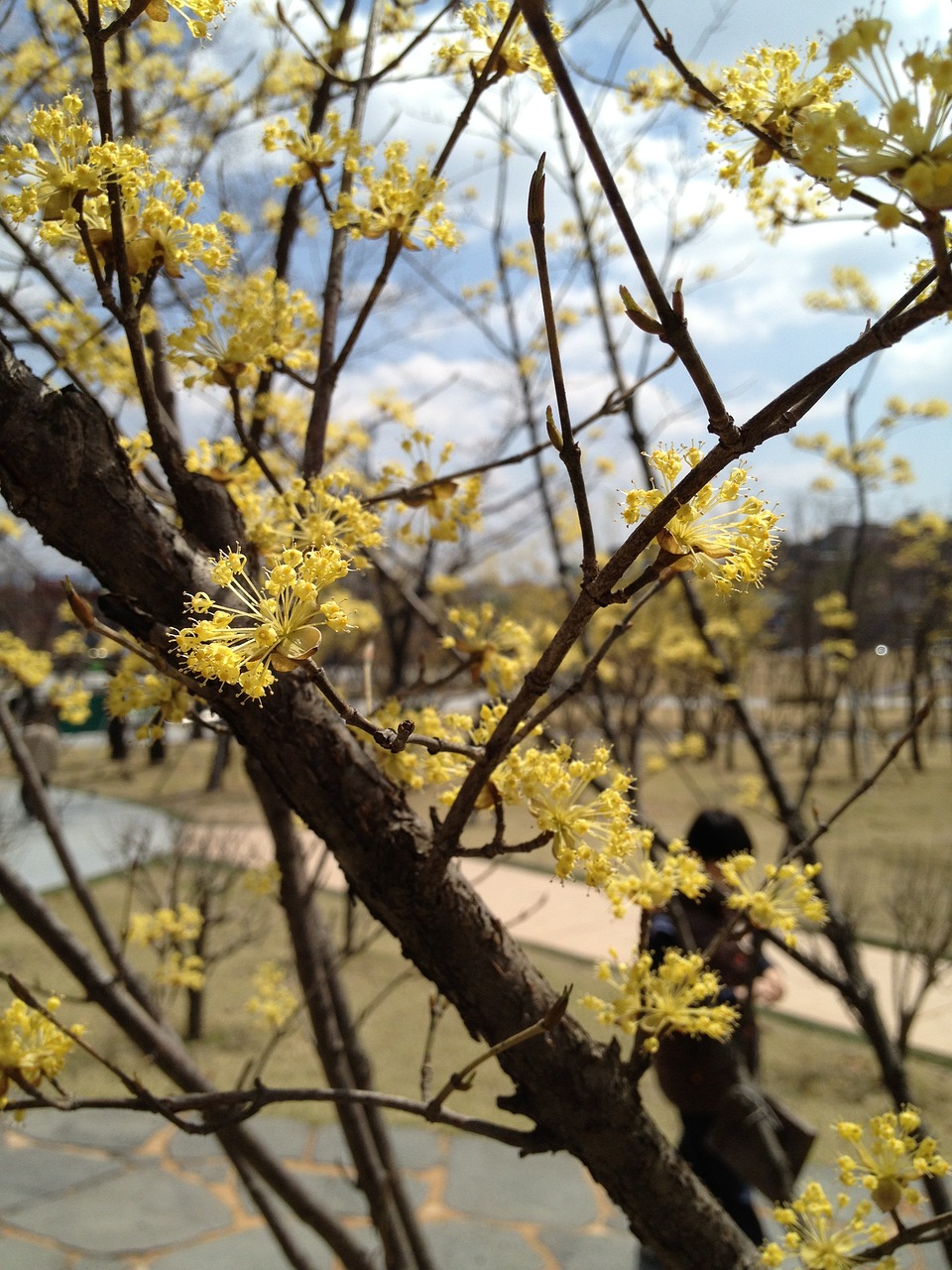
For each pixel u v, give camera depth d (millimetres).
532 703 857
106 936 2098
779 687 15852
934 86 622
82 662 5281
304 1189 2256
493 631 1517
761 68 979
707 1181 3059
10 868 1893
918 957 4258
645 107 2346
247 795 12484
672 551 787
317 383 1463
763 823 10344
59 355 1682
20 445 919
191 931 3824
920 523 6617
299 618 814
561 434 757
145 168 1044
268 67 2926
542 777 992
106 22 2223
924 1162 1149
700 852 2885
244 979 6156
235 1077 4980
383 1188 2260
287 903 2184
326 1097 1135
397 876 1042
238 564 814
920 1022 5480
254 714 1012
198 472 1184
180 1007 5750
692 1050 2236
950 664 16219
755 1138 2141
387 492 1575
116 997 1947
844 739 17422
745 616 10992
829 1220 1211
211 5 884
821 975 2566
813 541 12867
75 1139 4484
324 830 1060
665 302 653
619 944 6633
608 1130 1116
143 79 2666
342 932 7164
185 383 1268
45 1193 4039
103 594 1010
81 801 11836
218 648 769
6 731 2150
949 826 10039
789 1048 5191
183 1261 3611
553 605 10117
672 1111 4547
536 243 704
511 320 3867
